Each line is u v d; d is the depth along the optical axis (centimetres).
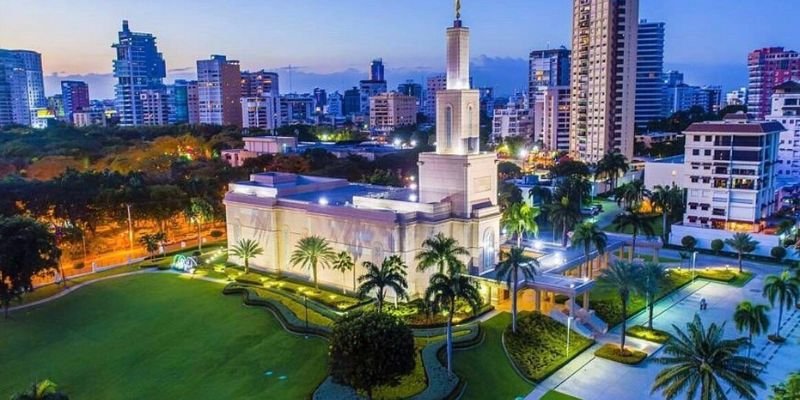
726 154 13162
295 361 7175
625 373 6888
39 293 10000
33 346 7981
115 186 14500
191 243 13550
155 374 7038
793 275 8881
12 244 8838
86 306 9375
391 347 5738
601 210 16312
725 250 12044
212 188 15100
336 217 9600
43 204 12312
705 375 4819
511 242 10931
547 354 7306
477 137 9669
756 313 6925
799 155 16950
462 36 9369
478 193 9462
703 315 8675
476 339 7481
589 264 10131
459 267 7562
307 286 9894
